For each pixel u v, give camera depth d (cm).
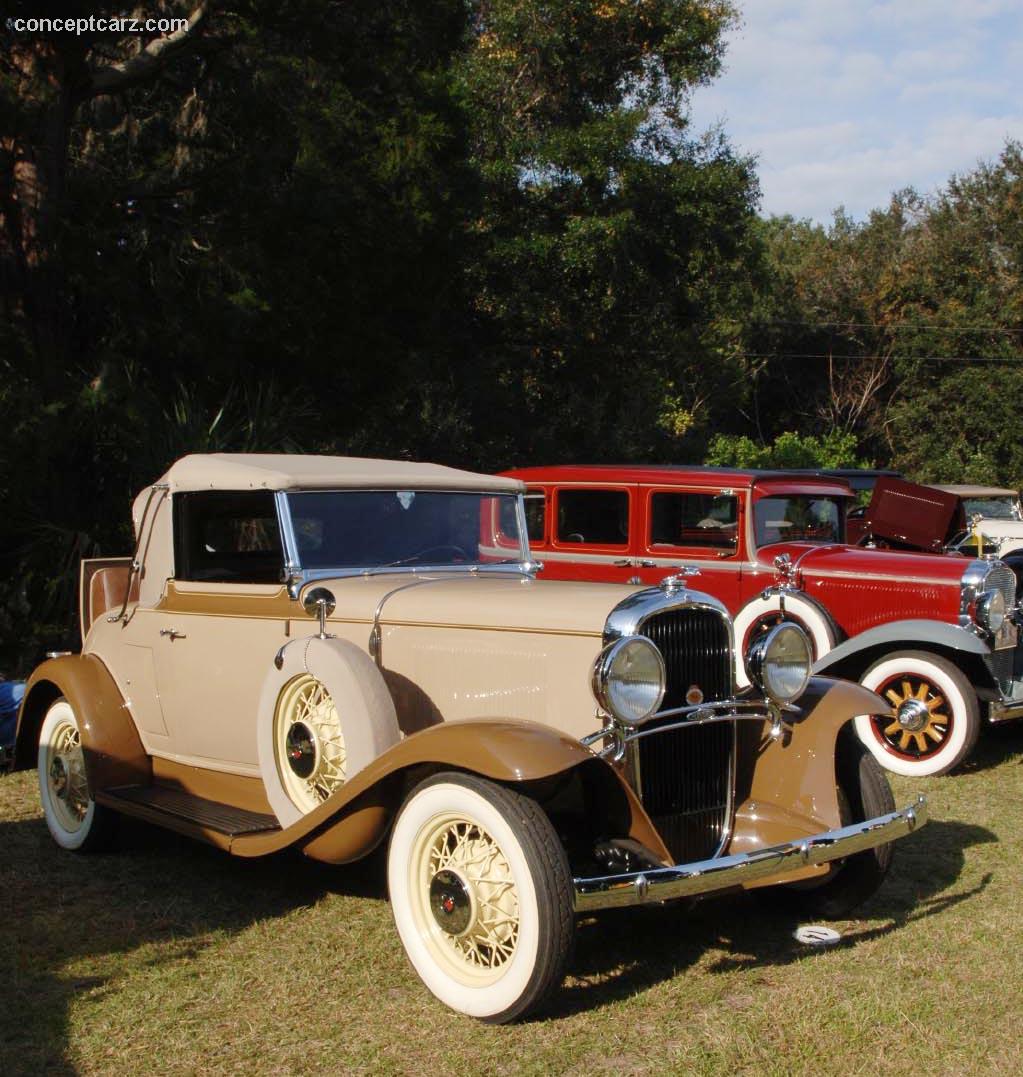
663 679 385
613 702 373
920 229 3984
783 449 2964
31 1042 345
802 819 419
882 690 718
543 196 2231
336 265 1328
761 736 437
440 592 446
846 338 3925
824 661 724
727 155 2361
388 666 446
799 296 3981
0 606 1009
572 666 397
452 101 1564
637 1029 352
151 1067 331
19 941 425
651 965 402
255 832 436
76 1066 331
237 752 483
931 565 750
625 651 375
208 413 1172
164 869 512
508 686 413
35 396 1010
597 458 2231
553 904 338
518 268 2141
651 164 2259
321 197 1278
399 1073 326
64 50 1097
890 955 408
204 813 470
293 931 434
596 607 401
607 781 380
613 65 2444
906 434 3481
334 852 408
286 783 441
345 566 479
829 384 3966
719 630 418
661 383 2594
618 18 2348
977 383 3278
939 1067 327
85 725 520
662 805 402
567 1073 324
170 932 434
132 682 533
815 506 890
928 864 516
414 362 1647
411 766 389
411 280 1423
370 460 545
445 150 1543
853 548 830
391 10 1427
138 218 1280
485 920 357
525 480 935
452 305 1880
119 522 1098
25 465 991
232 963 404
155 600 527
